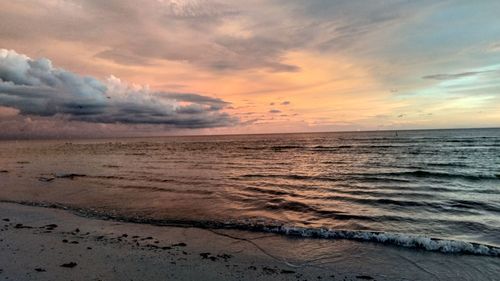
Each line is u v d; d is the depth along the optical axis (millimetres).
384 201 13273
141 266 6586
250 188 16844
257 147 67250
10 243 8070
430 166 25891
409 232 9125
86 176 22391
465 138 73375
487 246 7488
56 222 10266
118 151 63375
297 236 8719
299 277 6156
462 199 13477
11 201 13727
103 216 11023
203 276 6129
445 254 7297
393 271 6449
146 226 9781
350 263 6867
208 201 13500
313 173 23281
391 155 37344
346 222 10242
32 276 6004
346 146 58562
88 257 7082
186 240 8414
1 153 60531
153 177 21641
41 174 23922
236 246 7949
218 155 45781
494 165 25750
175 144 100812
